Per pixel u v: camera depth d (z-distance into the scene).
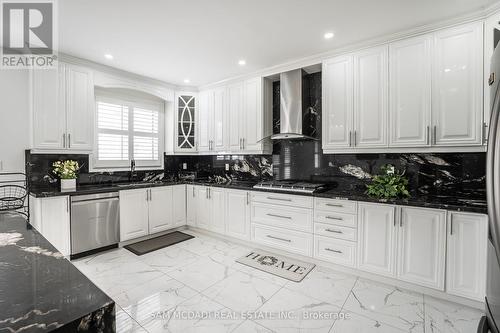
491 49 1.94
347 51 2.69
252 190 3.16
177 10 2.04
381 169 2.70
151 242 3.41
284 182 3.28
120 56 2.96
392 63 2.42
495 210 0.96
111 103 3.67
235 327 1.73
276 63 3.17
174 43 2.63
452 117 2.13
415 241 2.12
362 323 1.77
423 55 2.27
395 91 2.41
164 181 4.02
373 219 2.32
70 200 2.78
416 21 2.20
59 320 0.49
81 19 2.17
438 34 2.19
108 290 2.20
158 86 3.90
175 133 4.13
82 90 3.05
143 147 4.05
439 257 2.02
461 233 1.93
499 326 1.10
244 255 2.98
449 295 2.03
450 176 2.41
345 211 2.48
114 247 3.20
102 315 0.53
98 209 2.99
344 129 2.71
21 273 0.69
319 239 2.66
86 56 2.96
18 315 0.49
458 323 1.77
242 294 2.15
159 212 3.63
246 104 3.58
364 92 2.58
